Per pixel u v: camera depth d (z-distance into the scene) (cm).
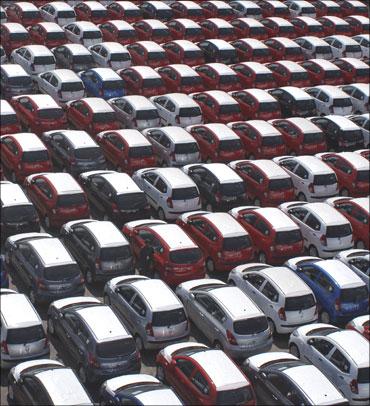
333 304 2656
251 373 2259
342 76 4694
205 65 4431
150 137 3597
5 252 2748
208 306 2488
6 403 2159
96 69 4100
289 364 2245
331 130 3941
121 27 4834
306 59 5044
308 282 2750
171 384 2223
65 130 3519
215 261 2855
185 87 4200
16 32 4469
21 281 2677
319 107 4288
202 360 2161
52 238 2664
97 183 3117
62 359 2355
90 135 3625
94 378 2188
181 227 3011
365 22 5662
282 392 2144
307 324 2577
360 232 3183
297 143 3775
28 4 5031
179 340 2397
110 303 2555
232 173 3262
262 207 3259
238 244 2859
